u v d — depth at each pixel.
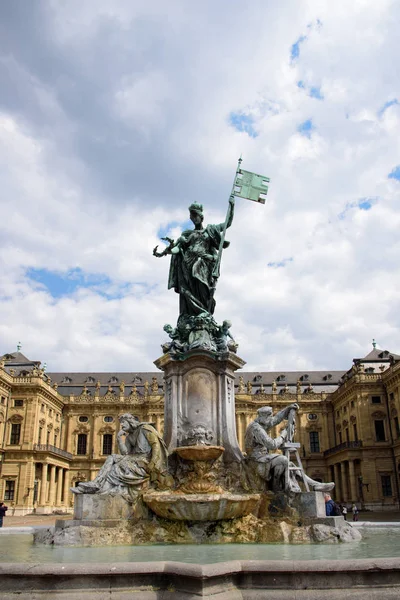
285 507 11.95
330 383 89.12
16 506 64.50
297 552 8.89
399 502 62.75
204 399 14.30
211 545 10.50
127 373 95.44
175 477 12.93
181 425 14.05
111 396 86.00
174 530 11.39
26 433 67.81
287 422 13.59
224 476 13.20
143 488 12.34
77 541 10.75
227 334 15.34
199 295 15.76
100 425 85.00
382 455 65.50
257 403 83.75
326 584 6.06
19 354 79.19
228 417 14.22
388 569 6.08
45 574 6.03
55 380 92.50
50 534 11.27
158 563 6.20
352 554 8.51
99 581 6.05
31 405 69.19
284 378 91.00
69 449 83.88
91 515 11.48
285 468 12.37
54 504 72.81
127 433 13.43
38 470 68.75
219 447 12.80
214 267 15.88
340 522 11.34
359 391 68.44
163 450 13.09
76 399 85.94
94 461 83.12
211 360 14.59
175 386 14.45
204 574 5.78
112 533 11.06
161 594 5.97
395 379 63.88
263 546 10.09
